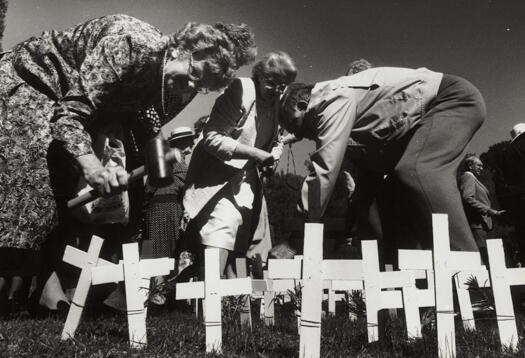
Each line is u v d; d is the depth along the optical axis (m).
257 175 4.26
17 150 3.01
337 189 6.48
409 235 4.11
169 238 5.49
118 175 2.78
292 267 2.40
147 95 3.10
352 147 3.96
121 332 2.82
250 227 4.21
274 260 2.40
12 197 2.97
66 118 2.88
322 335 3.12
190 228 4.33
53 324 2.97
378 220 4.24
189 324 3.40
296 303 3.28
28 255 3.03
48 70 3.14
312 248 2.38
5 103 3.05
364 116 3.81
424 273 3.43
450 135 3.62
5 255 2.94
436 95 3.79
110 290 3.79
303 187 3.63
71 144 2.85
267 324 3.69
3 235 2.94
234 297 3.47
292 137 5.27
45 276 3.56
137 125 3.41
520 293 4.70
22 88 3.09
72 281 3.72
